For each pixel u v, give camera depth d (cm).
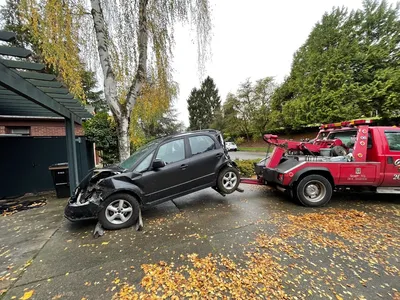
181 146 433
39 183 661
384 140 430
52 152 688
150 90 880
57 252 286
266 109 2709
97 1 578
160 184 395
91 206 345
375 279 213
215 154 458
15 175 619
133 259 262
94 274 235
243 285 208
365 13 1925
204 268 238
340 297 190
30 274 239
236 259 254
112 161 1107
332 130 532
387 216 375
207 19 669
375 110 1798
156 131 2688
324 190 432
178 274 229
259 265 240
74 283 221
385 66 1809
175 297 196
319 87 2030
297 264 240
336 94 1820
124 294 202
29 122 998
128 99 638
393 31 1825
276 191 570
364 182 428
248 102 2856
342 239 295
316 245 280
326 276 219
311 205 433
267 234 316
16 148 624
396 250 264
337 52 1922
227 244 291
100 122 1077
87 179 427
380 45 1828
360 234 308
